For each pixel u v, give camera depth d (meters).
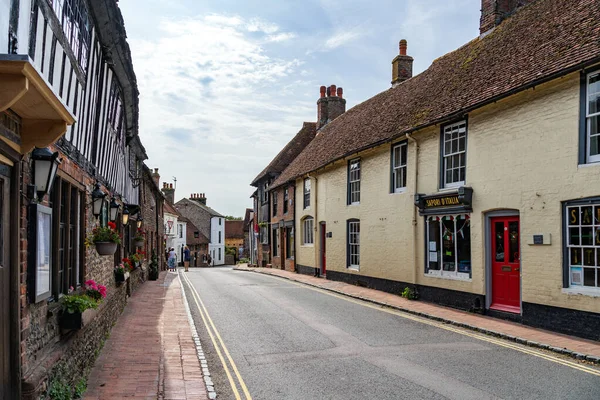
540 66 9.89
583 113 8.88
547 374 6.67
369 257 16.86
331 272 20.42
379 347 8.42
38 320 4.71
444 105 13.05
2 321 3.84
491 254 11.27
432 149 13.31
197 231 61.09
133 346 8.30
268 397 5.94
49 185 4.62
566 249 9.15
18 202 4.12
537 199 9.72
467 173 11.85
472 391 5.99
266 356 7.90
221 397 5.93
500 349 8.20
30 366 4.43
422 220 13.77
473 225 11.62
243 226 69.00
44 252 4.83
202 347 8.51
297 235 25.62
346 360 7.59
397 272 14.98
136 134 13.36
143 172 19.39
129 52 8.89
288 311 12.38
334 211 20.17
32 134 4.20
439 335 9.39
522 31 12.42
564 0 11.70
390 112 17.42
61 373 5.04
